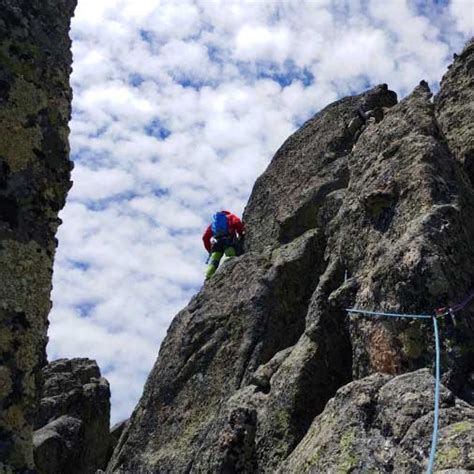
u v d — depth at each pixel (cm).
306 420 978
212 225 1867
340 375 1013
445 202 991
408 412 688
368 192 1089
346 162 1723
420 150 1075
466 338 825
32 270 357
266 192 1925
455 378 799
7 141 366
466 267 904
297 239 1498
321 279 1129
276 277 1411
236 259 1574
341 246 1136
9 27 382
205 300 1523
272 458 957
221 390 1317
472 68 1436
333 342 1025
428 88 1249
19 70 379
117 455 1414
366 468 659
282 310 1381
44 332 356
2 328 335
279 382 1030
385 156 1141
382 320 902
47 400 1536
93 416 1585
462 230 952
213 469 987
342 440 708
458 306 846
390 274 912
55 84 397
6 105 370
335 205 1427
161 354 1507
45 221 372
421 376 735
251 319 1380
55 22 409
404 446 653
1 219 352
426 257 882
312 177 1767
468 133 1263
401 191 1046
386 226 1044
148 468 1282
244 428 1007
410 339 853
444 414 661
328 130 1914
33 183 371
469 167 1212
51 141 387
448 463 593
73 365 1720
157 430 1363
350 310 964
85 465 1495
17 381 335
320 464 702
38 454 1312
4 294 341
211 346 1406
